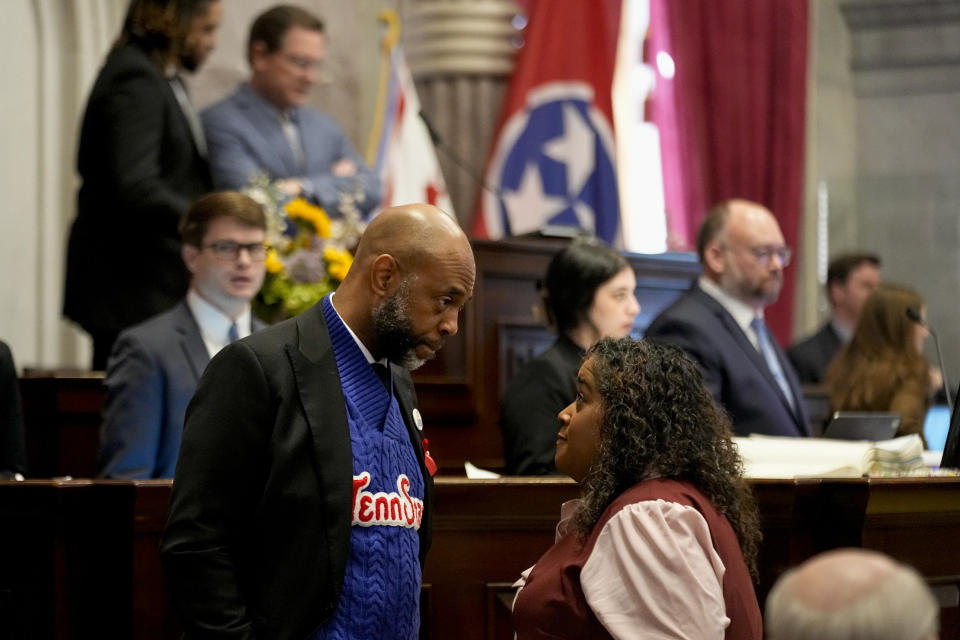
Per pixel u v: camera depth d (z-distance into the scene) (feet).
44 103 66.64
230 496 24.58
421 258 25.54
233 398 24.76
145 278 47.32
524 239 50.34
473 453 48.60
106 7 68.69
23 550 30.30
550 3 85.05
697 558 24.21
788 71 91.66
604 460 26.04
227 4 73.61
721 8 90.22
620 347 26.96
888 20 96.02
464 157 83.82
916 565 33.30
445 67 83.97
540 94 84.07
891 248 93.30
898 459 35.47
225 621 24.04
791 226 91.04
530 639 25.72
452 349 48.80
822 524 33.63
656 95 89.81
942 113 96.43
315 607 24.26
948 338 91.20
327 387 25.26
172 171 48.80
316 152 57.36
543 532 32.83
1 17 64.95
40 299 65.87
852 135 96.32
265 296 44.37
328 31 78.13
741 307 47.44
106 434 36.50
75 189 67.41
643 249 88.89
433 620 32.09
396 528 25.43
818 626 14.85
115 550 30.76
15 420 38.29
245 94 56.70
